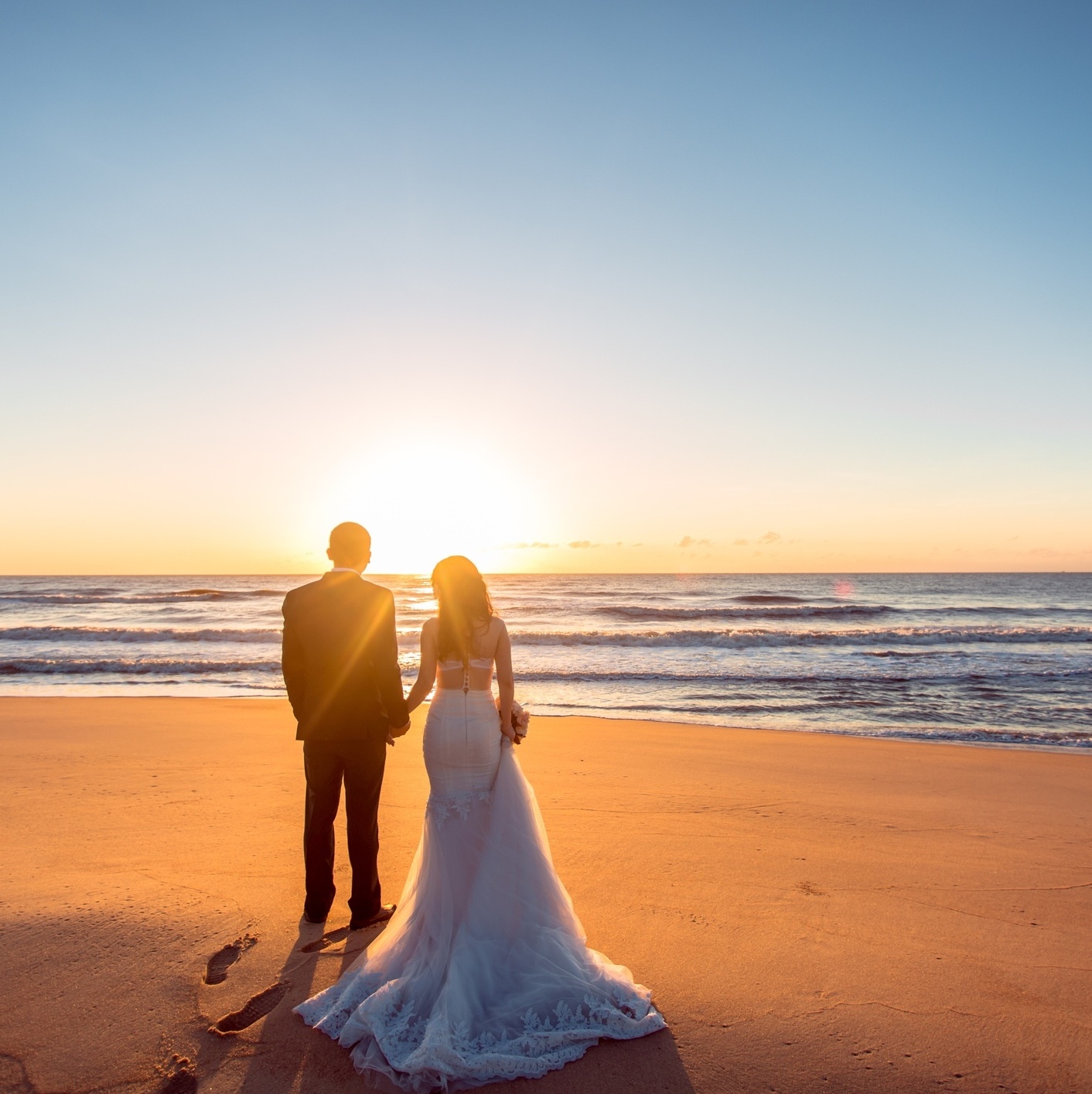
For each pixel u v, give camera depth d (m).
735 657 20.08
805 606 43.31
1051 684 15.62
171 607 42.84
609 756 8.59
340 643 3.59
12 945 3.30
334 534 3.79
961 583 87.50
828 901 4.20
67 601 46.88
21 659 19.41
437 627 3.31
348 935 3.55
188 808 5.92
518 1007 2.78
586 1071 2.56
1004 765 8.45
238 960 3.29
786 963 3.38
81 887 4.02
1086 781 7.75
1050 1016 2.96
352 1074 2.54
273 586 79.31
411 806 6.20
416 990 2.81
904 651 21.45
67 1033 2.71
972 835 5.69
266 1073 2.54
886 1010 2.97
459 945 2.92
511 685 3.38
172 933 3.48
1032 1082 2.52
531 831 3.21
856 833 5.65
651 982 3.19
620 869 4.68
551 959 2.94
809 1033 2.80
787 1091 2.46
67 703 12.34
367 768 3.65
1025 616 37.97
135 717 10.91
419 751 8.64
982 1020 2.92
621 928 3.75
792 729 11.46
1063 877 4.72
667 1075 2.54
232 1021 2.83
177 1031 2.75
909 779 7.71
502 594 56.81
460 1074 2.44
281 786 6.70
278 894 4.03
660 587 71.00
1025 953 3.55
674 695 14.48
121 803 6.05
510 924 3.02
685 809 6.27
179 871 4.37
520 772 3.33
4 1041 2.65
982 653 20.97
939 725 11.78
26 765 7.60
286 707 12.05
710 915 3.95
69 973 3.10
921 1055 2.66
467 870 3.09
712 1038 2.76
